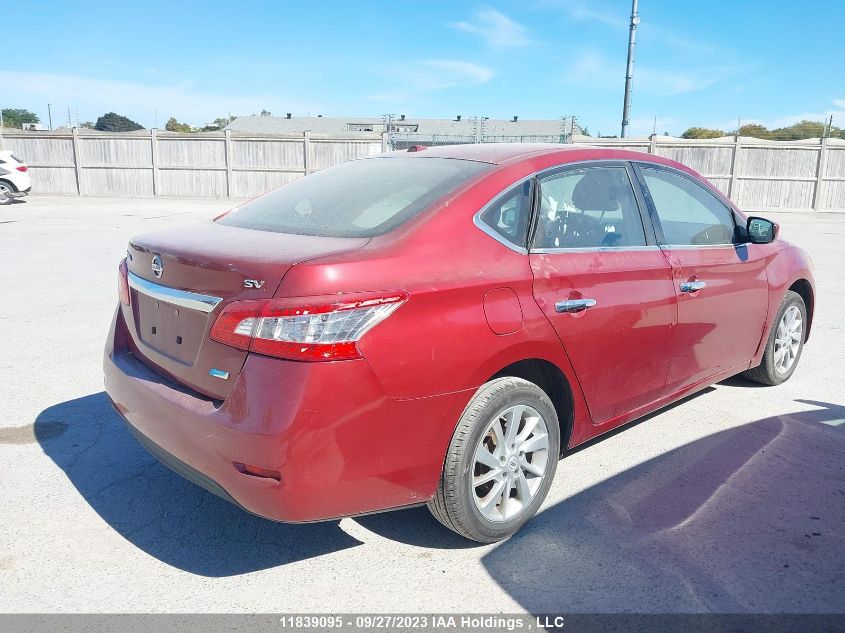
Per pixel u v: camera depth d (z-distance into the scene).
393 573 2.87
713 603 2.67
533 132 59.62
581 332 3.23
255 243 2.86
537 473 3.18
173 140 25.84
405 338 2.60
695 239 4.11
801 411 4.70
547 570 2.89
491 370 2.88
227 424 2.52
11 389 4.93
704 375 4.25
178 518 3.29
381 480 2.63
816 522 3.27
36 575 2.82
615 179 3.71
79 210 19.84
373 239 2.79
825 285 9.53
